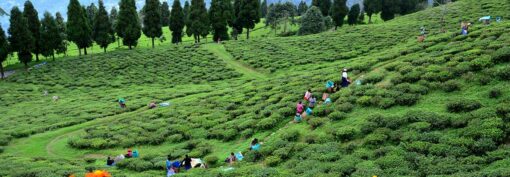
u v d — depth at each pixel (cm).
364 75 4159
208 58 8450
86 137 4238
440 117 2666
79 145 4050
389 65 3994
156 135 3972
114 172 3012
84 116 5219
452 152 2258
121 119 4978
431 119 2681
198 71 7694
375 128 2844
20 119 5366
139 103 5684
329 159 2591
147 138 3947
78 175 2755
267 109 3944
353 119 3127
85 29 9750
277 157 2862
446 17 8469
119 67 8375
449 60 3575
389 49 6525
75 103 6203
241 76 7075
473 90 2936
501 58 3138
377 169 2239
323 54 7412
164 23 16162
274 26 13288
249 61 7744
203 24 10344
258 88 5147
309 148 2861
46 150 4144
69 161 3550
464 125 2517
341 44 7944
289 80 5191
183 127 4047
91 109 5575
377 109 3156
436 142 2439
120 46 12088
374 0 12356
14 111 5988
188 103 5175
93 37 10919
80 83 7619
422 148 2373
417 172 2153
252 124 3703
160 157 3388
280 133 3356
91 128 4634
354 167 2370
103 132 4338
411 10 12950
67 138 4441
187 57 8694
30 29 9319
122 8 10094
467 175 1925
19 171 2978
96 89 7244
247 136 3556
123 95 6488
